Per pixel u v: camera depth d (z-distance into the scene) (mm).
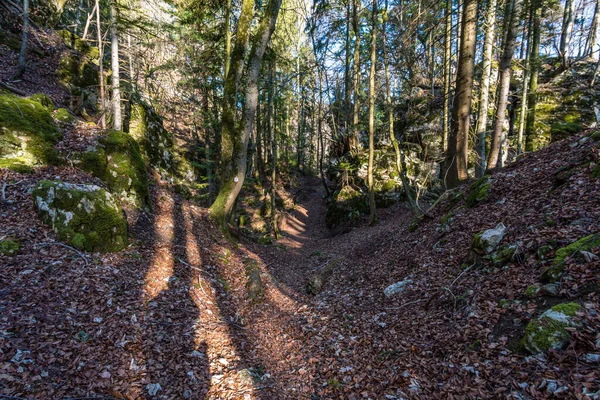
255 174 28062
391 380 4113
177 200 12359
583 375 2900
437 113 19484
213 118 18188
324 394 4250
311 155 38438
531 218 5836
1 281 4609
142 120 16938
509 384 3248
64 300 4758
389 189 19359
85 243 6188
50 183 6363
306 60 27250
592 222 4695
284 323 6891
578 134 7801
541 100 18875
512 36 10547
